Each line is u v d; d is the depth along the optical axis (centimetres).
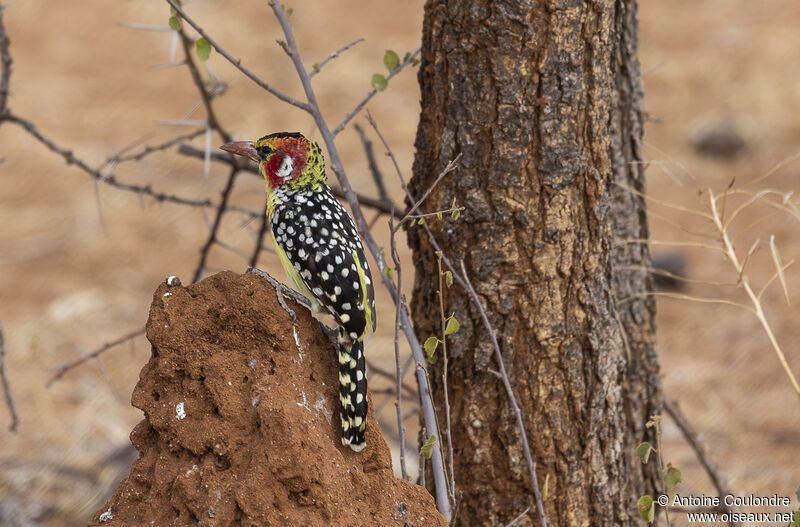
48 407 1902
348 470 712
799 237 2461
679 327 2198
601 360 873
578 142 827
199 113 3188
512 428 865
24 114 3192
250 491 666
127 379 2027
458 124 830
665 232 2516
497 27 801
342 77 3391
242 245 2505
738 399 1892
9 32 3844
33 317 2239
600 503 895
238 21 3828
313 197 794
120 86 3438
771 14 3953
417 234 886
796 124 3075
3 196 2777
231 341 723
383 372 1016
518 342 854
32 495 1559
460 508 893
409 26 3862
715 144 2908
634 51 1034
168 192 2762
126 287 2372
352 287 752
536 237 832
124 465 1659
